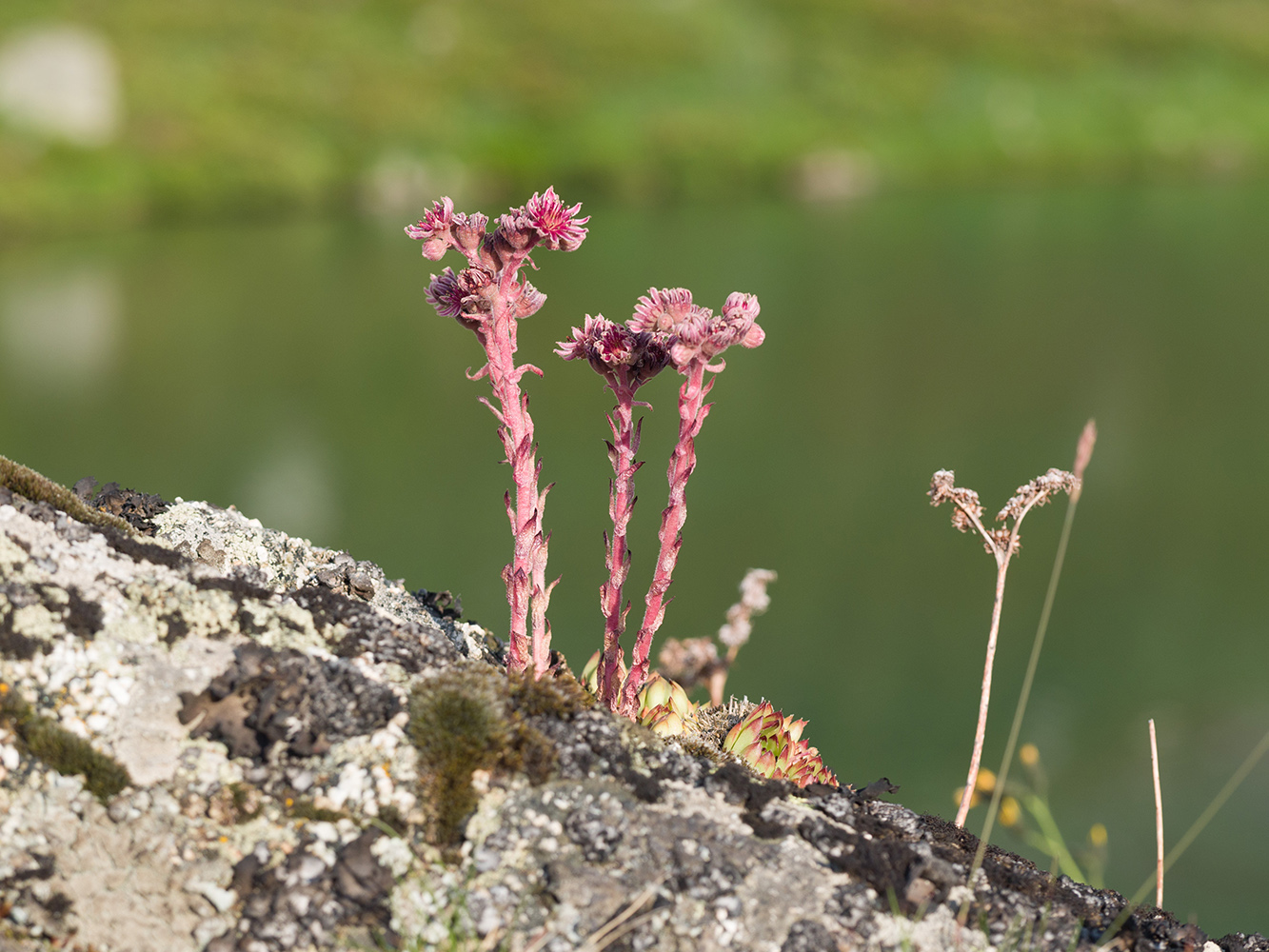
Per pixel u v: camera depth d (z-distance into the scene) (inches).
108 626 94.2
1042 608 406.6
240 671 93.8
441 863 88.0
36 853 83.5
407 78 1617.9
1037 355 783.7
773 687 339.0
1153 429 631.8
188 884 84.1
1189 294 960.3
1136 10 2054.6
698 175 1537.9
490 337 99.9
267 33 1638.8
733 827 94.7
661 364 103.7
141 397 689.6
